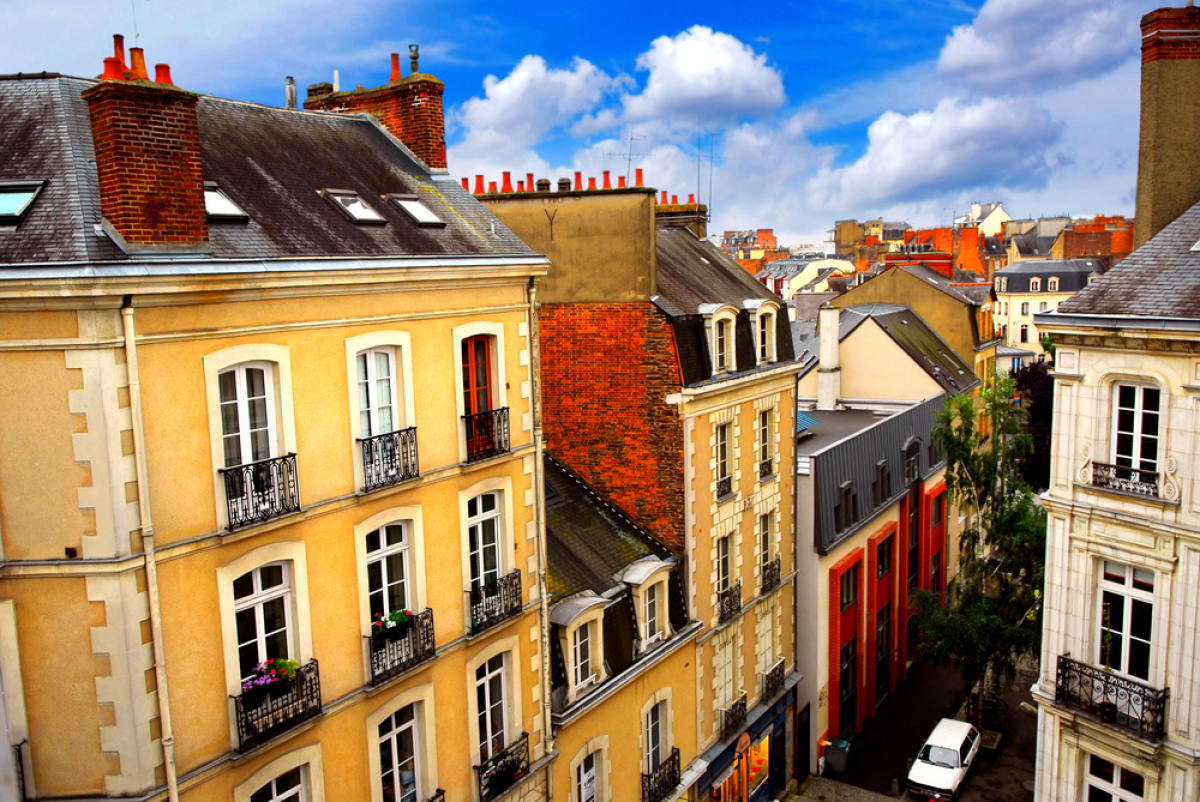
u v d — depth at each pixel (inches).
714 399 954.7
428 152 773.3
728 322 980.6
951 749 1175.0
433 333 615.8
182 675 476.1
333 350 547.5
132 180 456.8
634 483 939.3
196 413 476.1
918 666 1573.6
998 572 1247.5
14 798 453.7
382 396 589.9
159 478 460.1
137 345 444.5
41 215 463.8
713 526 967.6
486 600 664.4
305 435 533.6
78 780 462.6
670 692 902.4
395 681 586.6
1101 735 737.0
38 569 444.5
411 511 602.9
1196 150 776.3
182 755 478.0
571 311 951.6
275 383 518.0
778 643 1144.8
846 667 1312.7
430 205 712.4
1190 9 765.3
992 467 1238.9
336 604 557.6
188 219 484.1
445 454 630.5
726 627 994.7
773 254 6609.3
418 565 610.5
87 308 423.8
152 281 437.7
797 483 1187.3
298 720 526.3
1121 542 717.9
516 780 689.6
